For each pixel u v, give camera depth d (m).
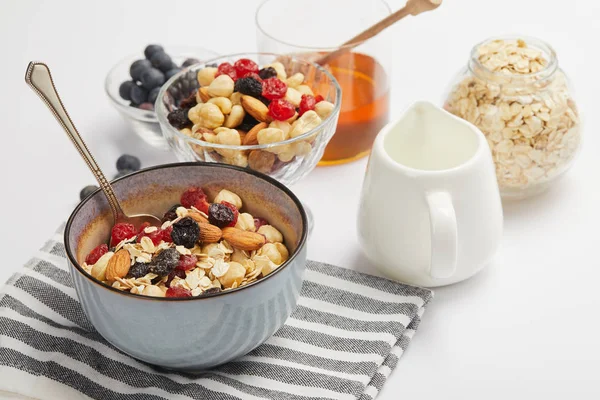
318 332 0.88
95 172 0.87
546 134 0.95
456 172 0.87
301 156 0.93
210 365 0.85
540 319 0.90
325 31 1.05
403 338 0.88
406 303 0.89
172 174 0.89
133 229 0.88
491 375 0.87
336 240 0.97
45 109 1.11
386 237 0.90
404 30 1.21
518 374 0.87
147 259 0.84
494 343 0.89
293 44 1.05
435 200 0.86
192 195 0.89
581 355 0.88
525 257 0.94
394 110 1.08
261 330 0.84
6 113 1.10
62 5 1.28
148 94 1.05
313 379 0.85
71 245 0.84
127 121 1.04
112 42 1.21
